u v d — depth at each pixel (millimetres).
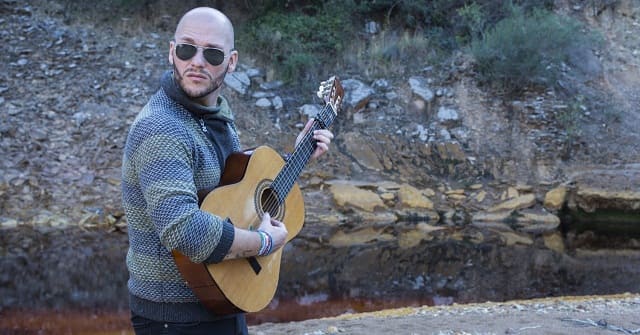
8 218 10547
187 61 1982
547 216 12359
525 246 10266
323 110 2842
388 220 11859
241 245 1915
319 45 14156
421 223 11875
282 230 2102
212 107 2078
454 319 4918
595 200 12531
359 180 12469
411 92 13859
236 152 2215
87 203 11031
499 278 8070
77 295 6578
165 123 1895
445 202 12516
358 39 14664
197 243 1799
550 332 4238
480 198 12617
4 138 11477
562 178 13047
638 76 14953
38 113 11938
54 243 9289
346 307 6520
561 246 10367
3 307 6047
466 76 14164
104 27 13625
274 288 2191
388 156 13008
